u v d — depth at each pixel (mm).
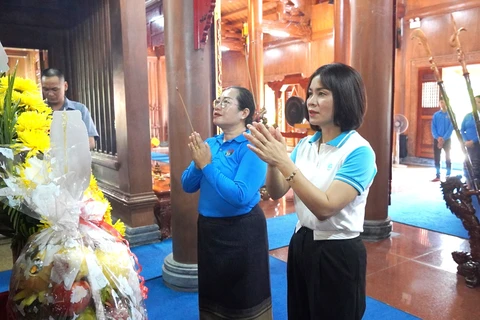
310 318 1596
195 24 2816
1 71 921
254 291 1971
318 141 1566
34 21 5184
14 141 902
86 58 4996
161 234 4195
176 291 2984
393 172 8945
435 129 7629
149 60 12477
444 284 3111
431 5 9734
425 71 10164
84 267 790
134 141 4023
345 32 7379
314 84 1461
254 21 9688
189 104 2902
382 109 4102
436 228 4602
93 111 4977
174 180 3006
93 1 4637
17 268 825
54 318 772
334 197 1311
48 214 795
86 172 834
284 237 4305
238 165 1925
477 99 5621
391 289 3025
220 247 1935
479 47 8969
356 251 1470
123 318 827
